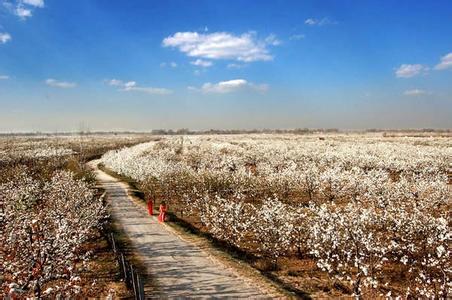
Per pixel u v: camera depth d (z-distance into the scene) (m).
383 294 16.48
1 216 18.16
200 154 70.50
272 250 21.55
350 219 19.36
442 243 19.42
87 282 18.28
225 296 16.23
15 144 113.19
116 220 31.42
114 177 60.12
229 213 26.56
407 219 21.83
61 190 31.47
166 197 39.81
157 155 69.25
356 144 86.50
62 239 15.62
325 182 37.16
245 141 113.50
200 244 24.08
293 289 17.20
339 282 17.84
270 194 38.53
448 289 15.77
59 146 108.44
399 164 49.22
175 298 16.14
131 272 16.92
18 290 9.77
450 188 33.50
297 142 100.50
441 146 78.69
